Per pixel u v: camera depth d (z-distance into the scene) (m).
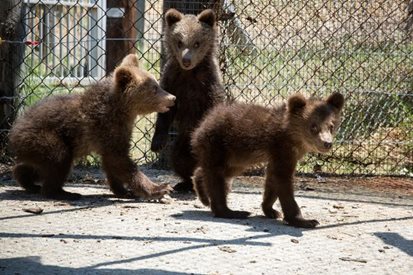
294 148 10.17
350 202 11.45
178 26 12.95
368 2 14.26
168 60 13.15
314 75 13.93
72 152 11.48
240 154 10.52
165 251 8.46
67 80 17.19
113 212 10.39
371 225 10.03
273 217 10.45
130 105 11.45
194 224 9.77
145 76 11.62
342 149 13.88
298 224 9.86
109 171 11.48
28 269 7.70
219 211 10.31
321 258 8.47
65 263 7.94
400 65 14.40
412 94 13.85
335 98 10.48
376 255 8.66
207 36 12.91
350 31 14.18
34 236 8.96
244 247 8.75
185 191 12.38
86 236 8.99
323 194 11.97
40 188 11.69
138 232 9.24
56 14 18.09
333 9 14.24
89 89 11.60
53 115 11.38
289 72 14.13
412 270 8.17
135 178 11.27
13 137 11.45
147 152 14.33
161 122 12.62
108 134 11.31
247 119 10.48
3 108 13.59
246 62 13.92
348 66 14.26
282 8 13.76
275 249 8.73
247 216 10.36
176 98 12.88
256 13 14.00
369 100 14.29
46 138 11.19
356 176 13.41
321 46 14.19
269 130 10.24
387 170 13.75
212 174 10.51
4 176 12.80
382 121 14.28
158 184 11.45
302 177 13.23
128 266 7.90
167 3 14.16
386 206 11.23
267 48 14.00
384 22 13.93
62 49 17.86
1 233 9.06
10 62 13.66
